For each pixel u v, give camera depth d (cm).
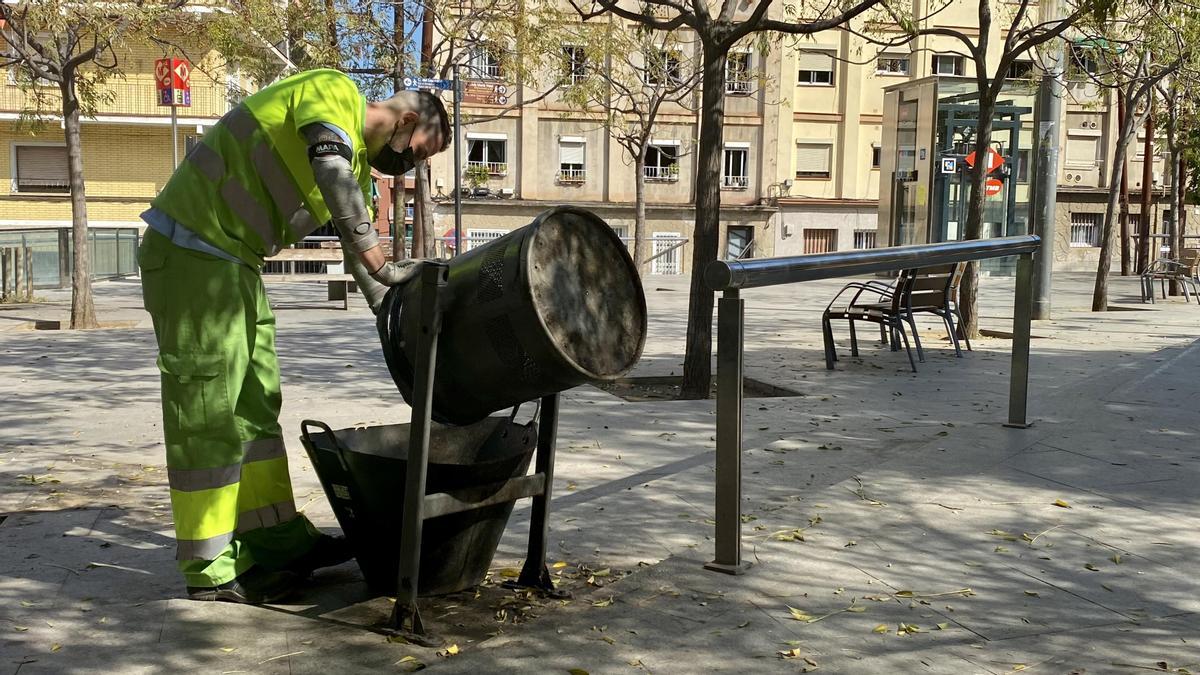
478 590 369
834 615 343
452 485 337
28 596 363
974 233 1220
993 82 1181
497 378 326
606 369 324
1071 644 321
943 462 551
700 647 317
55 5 1288
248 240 349
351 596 364
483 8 1961
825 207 4131
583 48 2544
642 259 2980
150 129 3142
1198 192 3183
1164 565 396
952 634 328
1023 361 639
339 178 327
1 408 753
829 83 4091
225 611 348
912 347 1157
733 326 373
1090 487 503
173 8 1510
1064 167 4184
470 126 3850
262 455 361
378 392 828
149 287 345
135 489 517
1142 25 1399
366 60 1914
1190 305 1950
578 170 3950
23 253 1919
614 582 375
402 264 350
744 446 609
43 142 3162
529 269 308
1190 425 646
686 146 3994
